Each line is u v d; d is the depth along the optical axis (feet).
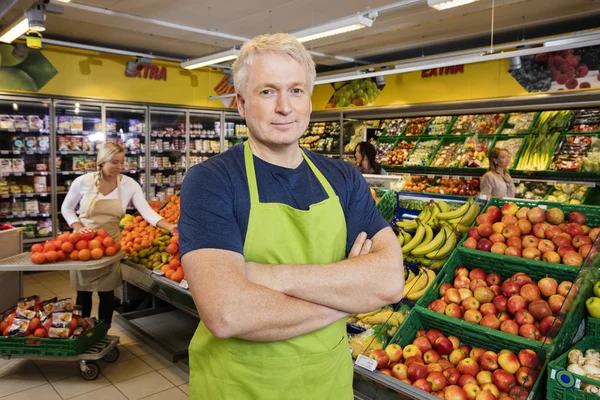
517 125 21.40
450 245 8.46
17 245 12.75
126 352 12.82
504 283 7.29
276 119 3.82
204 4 18.28
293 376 3.87
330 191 4.29
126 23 20.90
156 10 19.08
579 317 6.64
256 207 3.88
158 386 10.96
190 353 4.37
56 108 23.31
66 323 10.88
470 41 24.79
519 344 6.38
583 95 19.20
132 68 24.41
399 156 24.76
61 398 10.30
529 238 7.73
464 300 7.38
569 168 18.71
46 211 22.65
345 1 17.90
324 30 15.62
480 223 8.50
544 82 20.44
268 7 18.70
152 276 12.10
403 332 7.27
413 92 25.36
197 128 28.37
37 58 21.86
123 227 15.48
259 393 3.88
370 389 6.84
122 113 25.89
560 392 5.55
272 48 3.79
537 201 8.40
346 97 28.60
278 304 3.58
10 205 21.85
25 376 11.30
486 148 21.80
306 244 3.98
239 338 3.87
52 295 18.31
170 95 26.94
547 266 7.06
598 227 7.58
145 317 15.26
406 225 9.98
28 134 22.54
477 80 22.71
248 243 3.88
